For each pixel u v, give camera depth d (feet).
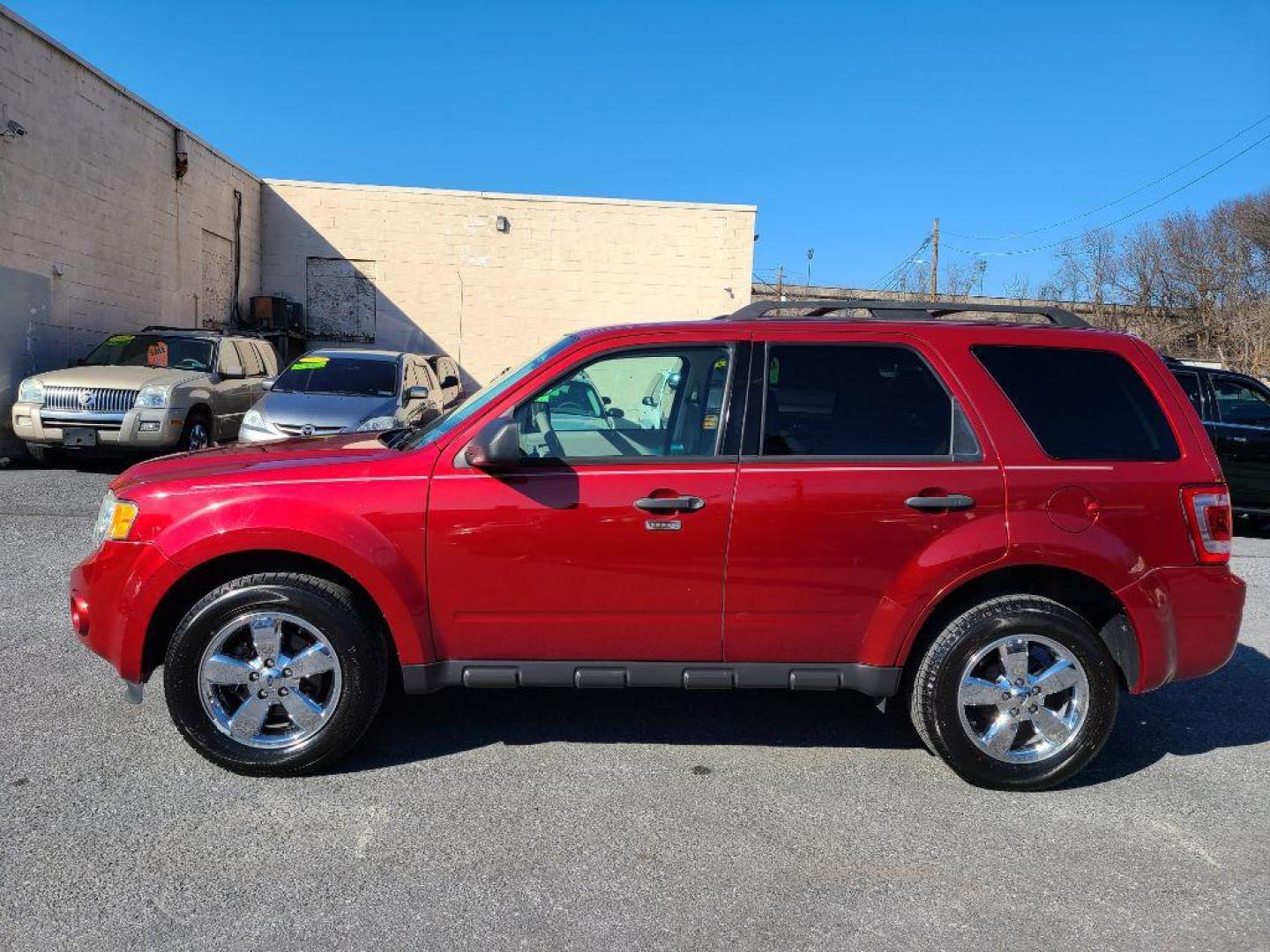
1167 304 136.36
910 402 12.55
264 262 67.26
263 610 11.78
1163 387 12.82
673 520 11.96
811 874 10.18
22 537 25.23
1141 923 9.43
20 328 39.93
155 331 41.19
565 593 12.07
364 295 68.23
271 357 46.96
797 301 13.51
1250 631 20.79
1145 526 12.27
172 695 11.81
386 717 14.35
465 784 12.12
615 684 12.42
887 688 12.35
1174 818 11.75
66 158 43.09
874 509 12.03
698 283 69.77
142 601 11.77
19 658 16.08
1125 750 13.97
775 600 12.16
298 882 9.73
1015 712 12.32
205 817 11.03
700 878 10.04
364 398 34.09
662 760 13.06
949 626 12.29
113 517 12.09
